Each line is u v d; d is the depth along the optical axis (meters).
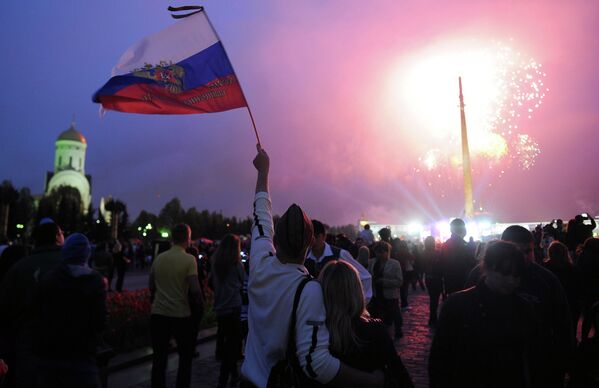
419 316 12.85
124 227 87.31
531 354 2.93
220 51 4.00
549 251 6.20
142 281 27.39
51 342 3.71
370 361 2.46
